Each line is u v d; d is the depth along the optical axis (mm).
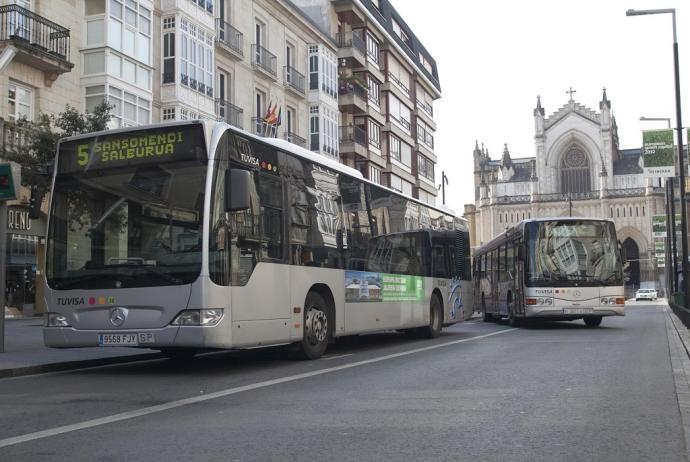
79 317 10203
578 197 98688
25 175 18750
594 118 98812
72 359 11742
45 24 23375
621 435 6066
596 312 21734
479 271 31797
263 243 10891
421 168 65500
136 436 6043
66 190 10578
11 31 22219
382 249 15289
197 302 9648
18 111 22781
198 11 29891
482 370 10492
